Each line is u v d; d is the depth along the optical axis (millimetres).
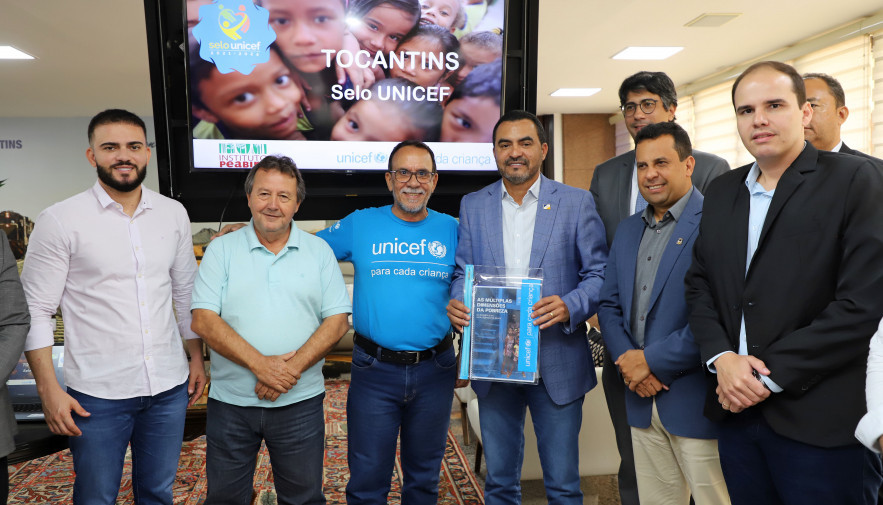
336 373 5246
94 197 1910
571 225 2111
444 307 2189
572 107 9562
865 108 5273
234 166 2773
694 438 1840
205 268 1970
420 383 2146
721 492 1855
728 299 1612
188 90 2688
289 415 1960
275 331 1938
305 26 2719
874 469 1496
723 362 1540
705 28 5527
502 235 2127
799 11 5086
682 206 1941
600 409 2754
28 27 5141
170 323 2020
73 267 1882
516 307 1962
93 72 6688
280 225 1941
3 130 9531
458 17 2805
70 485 3178
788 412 1458
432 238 2193
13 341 1649
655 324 1923
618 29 5539
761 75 1516
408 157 2098
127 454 3584
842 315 1373
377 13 2752
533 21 2965
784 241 1493
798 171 1509
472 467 3354
